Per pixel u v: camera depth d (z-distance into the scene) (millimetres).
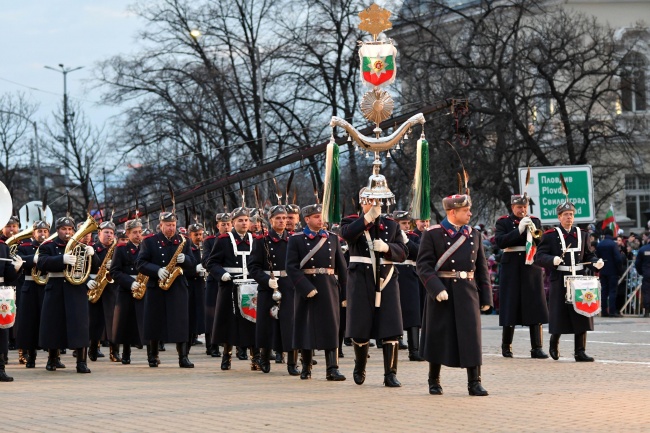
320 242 23422
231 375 25234
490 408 18297
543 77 61469
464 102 46594
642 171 71188
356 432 16062
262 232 26203
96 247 31453
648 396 19547
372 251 21656
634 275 47719
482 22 62438
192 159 71562
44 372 26656
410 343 28281
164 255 27953
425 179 22031
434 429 16234
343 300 23688
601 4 79562
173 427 16750
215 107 70938
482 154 60469
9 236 29031
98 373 26219
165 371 26656
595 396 19625
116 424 17141
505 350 28500
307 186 64062
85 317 26750
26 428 16969
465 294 20141
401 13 65875
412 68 62375
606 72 62656
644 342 31578
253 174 47719
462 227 20500
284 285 25281
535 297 28062
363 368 22328
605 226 50562
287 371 25891
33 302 27859
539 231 27344
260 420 17297
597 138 63312
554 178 41594
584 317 26531
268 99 71062
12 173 86062
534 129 64562
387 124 46312
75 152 84500
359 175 63156
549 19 71938
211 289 31453
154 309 28016
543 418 17109
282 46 69625
